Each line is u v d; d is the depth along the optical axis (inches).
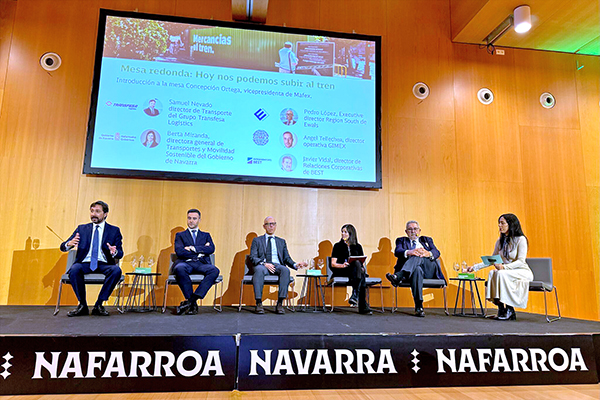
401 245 159.0
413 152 194.5
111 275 131.6
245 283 150.7
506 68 208.5
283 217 181.3
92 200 170.9
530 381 94.6
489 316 144.3
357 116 190.7
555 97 209.3
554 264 193.9
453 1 206.7
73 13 182.2
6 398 80.1
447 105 201.0
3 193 166.2
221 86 183.6
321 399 81.5
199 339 87.7
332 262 154.3
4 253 163.2
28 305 159.6
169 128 177.3
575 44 206.4
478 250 190.4
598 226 199.8
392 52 201.5
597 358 98.3
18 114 171.8
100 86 175.2
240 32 188.7
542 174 201.0
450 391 88.4
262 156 181.8
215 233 175.6
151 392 84.6
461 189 194.5
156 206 174.2
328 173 185.2
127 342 86.0
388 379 90.7
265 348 88.8
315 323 116.6
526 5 177.0
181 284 140.1
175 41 183.5
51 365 83.7
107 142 172.4
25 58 176.1
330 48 193.9
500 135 201.9
